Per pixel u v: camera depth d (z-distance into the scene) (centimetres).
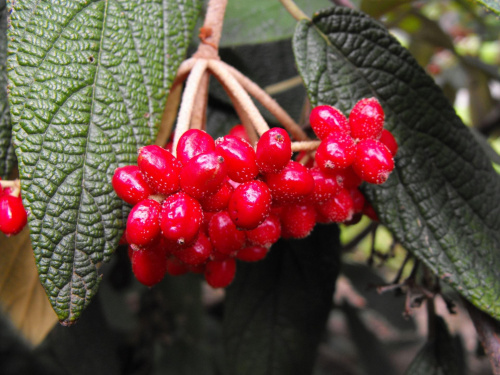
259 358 16
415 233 11
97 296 20
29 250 13
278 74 18
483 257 11
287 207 10
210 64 11
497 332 11
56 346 20
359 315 27
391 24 25
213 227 9
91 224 9
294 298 16
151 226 8
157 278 10
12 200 10
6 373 28
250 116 10
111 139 9
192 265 10
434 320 14
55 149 9
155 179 8
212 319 30
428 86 12
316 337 16
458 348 21
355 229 35
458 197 12
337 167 9
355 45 12
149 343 26
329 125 10
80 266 9
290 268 16
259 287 16
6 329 28
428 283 13
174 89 12
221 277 11
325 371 34
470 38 41
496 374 11
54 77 9
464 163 12
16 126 9
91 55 10
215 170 8
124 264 24
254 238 10
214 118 16
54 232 9
